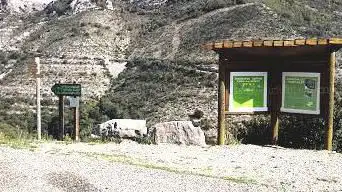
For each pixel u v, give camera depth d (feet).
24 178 26.96
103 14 306.35
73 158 33.19
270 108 42.93
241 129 47.16
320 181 28.30
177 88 166.91
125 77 212.23
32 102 186.50
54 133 61.41
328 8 261.44
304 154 37.29
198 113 125.90
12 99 192.75
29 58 255.91
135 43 266.77
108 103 152.76
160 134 42.63
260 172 30.58
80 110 132.57
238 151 38.42
